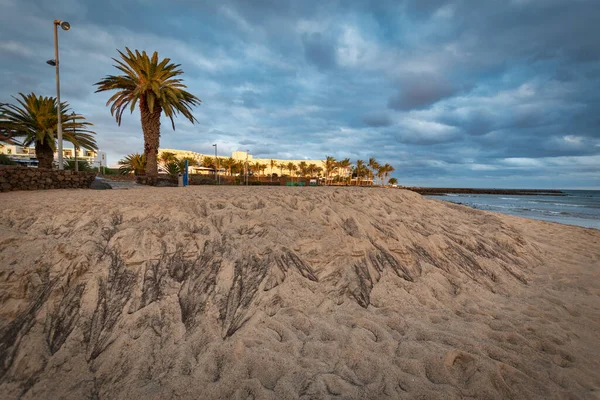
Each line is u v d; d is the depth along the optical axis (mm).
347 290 4180
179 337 3086
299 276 4246
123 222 4867
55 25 11719
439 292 4473
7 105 13727
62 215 4922
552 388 2564
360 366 2791
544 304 4355
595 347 3248
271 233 5059
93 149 17859
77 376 2602
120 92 17516
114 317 3248
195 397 2412
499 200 58594
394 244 5430
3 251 3715
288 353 2934
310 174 95000
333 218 5910
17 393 2393
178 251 4344
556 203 49344
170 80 17906
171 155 58281
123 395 2430
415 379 2631
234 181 41812
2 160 20922
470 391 2500
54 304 3264
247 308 3580
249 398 2391
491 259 5930
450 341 3184
